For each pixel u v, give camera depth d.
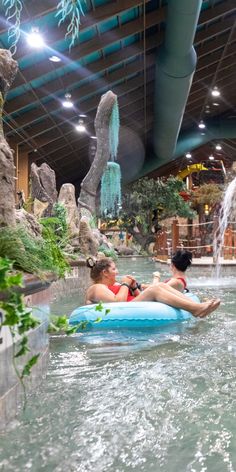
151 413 1.67
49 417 1.62
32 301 1.92
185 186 27.00
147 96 19.86
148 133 25.92
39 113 15.51
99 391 1.92
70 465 1.28
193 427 1.55
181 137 29.00
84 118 18.22
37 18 9.70
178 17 12.03
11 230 1.89
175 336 3.13
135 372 2.22
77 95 15.71
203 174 28.02
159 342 2.94
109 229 29.20
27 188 18.58
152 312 3.44
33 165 8.79
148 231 26.16
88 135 20.33
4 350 1.53
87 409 1.70
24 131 16.47
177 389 1.95
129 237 29.56
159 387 1.97
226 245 12.65
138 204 25.75
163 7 12.83
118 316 3.34
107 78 15.82
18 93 13.75
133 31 12.88
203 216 22.81
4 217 1.94
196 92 22.28
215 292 6.83
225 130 29.06
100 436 1.47
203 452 1.36
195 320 3.76
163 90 16.84
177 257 4.33
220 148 33.44
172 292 3.79
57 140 19.80
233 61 19.53
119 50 14.42
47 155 20.72
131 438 1.46
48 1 9.33
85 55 12.55
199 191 22.06
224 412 1.68
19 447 1.39
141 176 28.88
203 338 3.06
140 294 3.86
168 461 1.31
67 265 2.55
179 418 1.62
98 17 11.19
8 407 1.56
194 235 19.52
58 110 16.12
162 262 14.66
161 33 14.73
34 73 12.58
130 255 25.44
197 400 1.81
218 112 27.83
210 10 14.28
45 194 8.48
